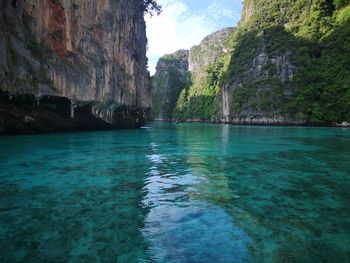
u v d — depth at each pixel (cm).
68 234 530
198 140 2334
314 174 1027
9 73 1761
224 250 483
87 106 2661
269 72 6431
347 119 5156
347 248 491
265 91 6297
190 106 11275
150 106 5059
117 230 552
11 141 1744
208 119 9944
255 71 6769
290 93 6044
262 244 504
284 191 816
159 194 784
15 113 1936
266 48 6719
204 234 540
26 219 595
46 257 454
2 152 1376
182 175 1012
